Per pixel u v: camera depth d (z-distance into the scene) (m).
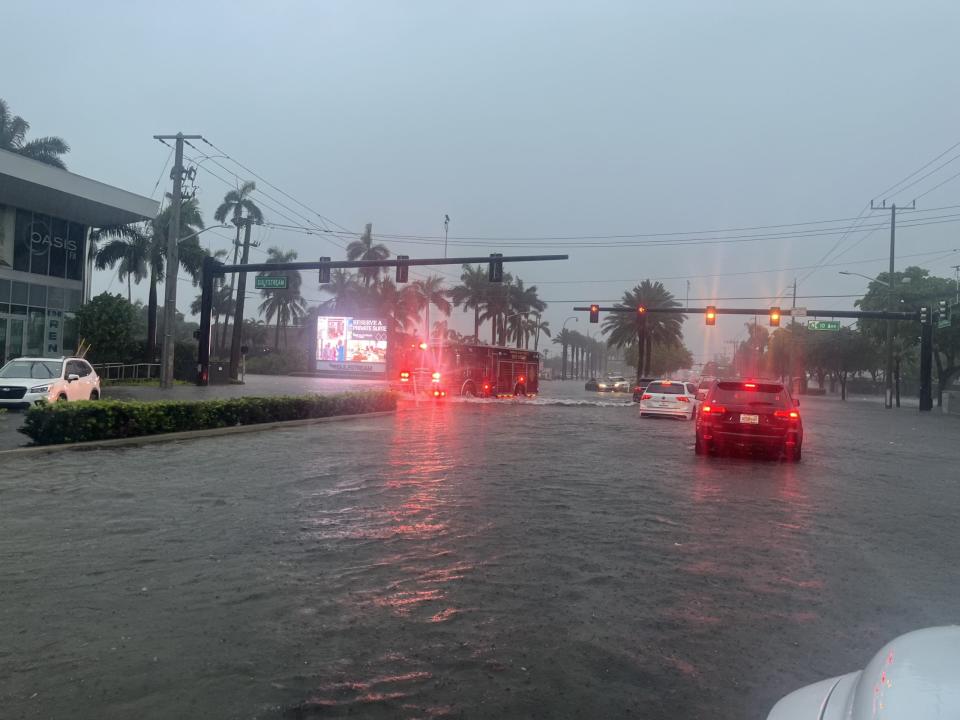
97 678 4.42
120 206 39.44
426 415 27.20
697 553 7.63
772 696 4.35
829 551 7.90
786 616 5.75
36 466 12.59
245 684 4.36
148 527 8.27
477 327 75.06
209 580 6.38
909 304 53.12
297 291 82.81
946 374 54.03
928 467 15.62
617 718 4.05
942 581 6.85
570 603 5.95
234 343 55.34
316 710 4.06
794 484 12.59
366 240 72.56
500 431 20.75
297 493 10.38
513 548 7.63
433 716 4.03
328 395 23.86
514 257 31.05
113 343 41.34
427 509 9.45
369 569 6.78
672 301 70.62
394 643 5.04
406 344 71.19
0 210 37.25
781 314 44.16
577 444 17.75
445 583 6.40
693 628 5.46
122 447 15.48
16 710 4.02
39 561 6.89
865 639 5.29
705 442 16.03
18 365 22.56
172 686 4.32
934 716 2.06
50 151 54.03
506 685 4.43
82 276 42.69
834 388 87.81
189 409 17.94
